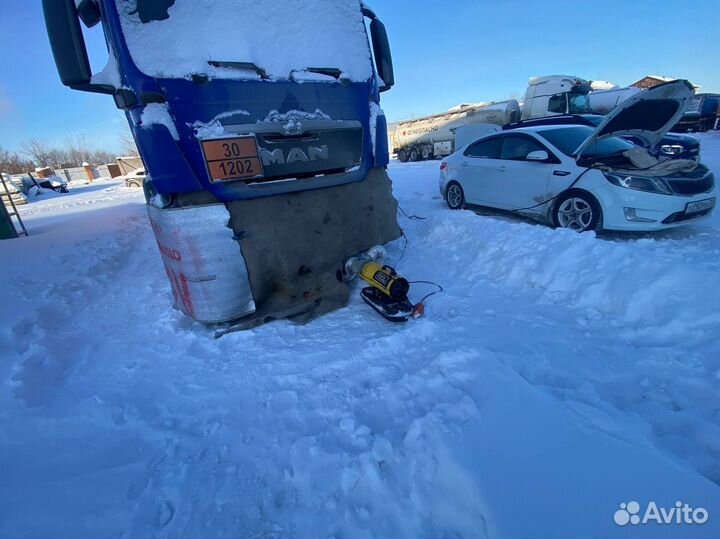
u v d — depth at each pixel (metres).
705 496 1.19
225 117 2.50
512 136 5.64
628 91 15.88
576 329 2.52
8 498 1.53
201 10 2.41
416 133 21.34
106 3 2.18
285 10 2.76
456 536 1.23
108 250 5.42
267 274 2.91
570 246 3.29
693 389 1.86
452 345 2.39
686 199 4.05
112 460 1.71
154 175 2.44
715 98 18.36
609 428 1.51
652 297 2.52
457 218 4.85
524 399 1.66
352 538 1.27
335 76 3.05
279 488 1.50
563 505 1.21
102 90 2.47
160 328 3.04
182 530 1.36
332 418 1.84
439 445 1.49
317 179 3.03
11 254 5.12
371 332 2.78
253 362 2.45
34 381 2.31
